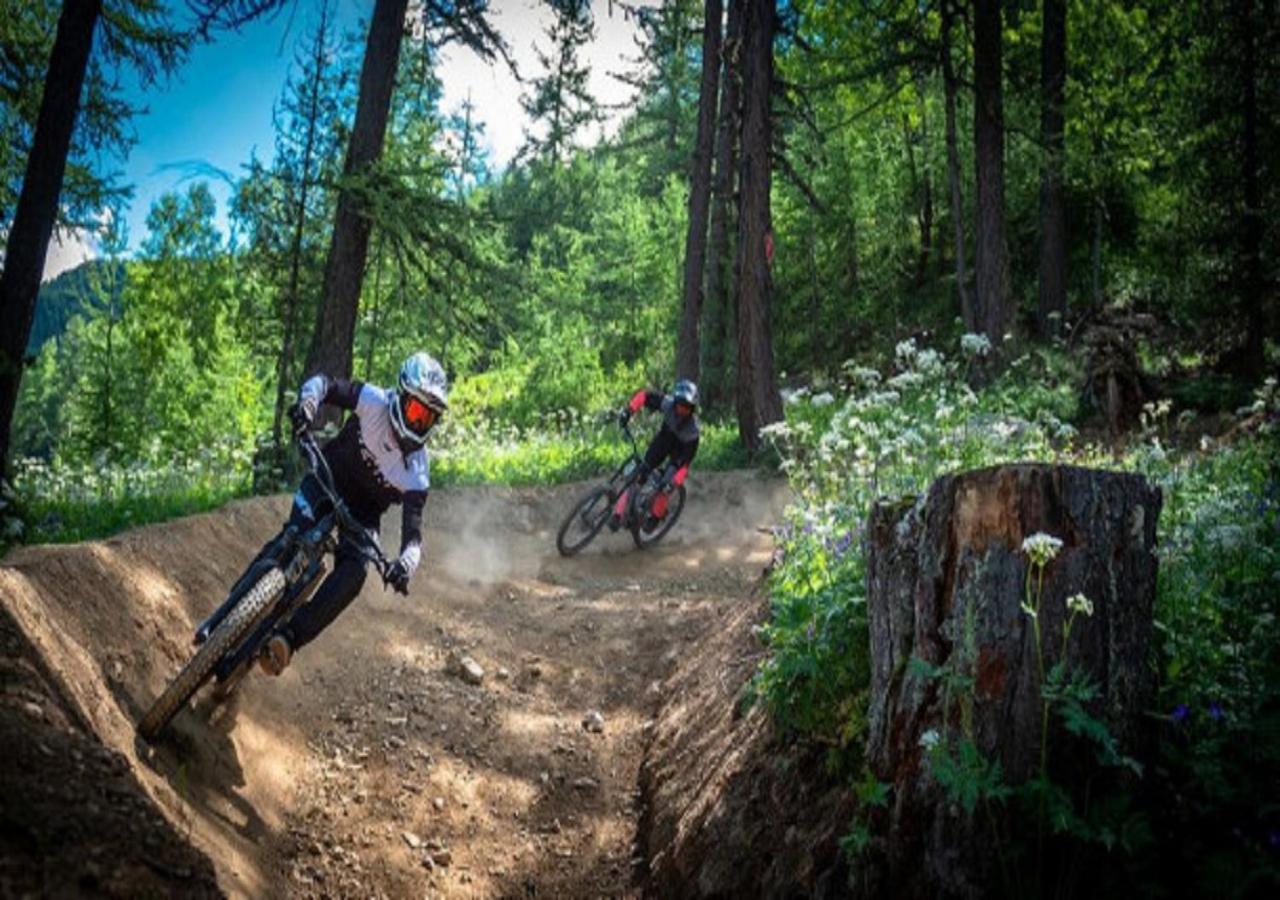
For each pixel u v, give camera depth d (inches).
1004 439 248.8
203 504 393.4
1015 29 888.3
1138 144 836.6
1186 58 842.8
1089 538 127.5
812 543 211.9
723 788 172.2
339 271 478.3
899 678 138.5
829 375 1161.4
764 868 148.9
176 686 157.1
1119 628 128.0
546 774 220.2
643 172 1255.5
